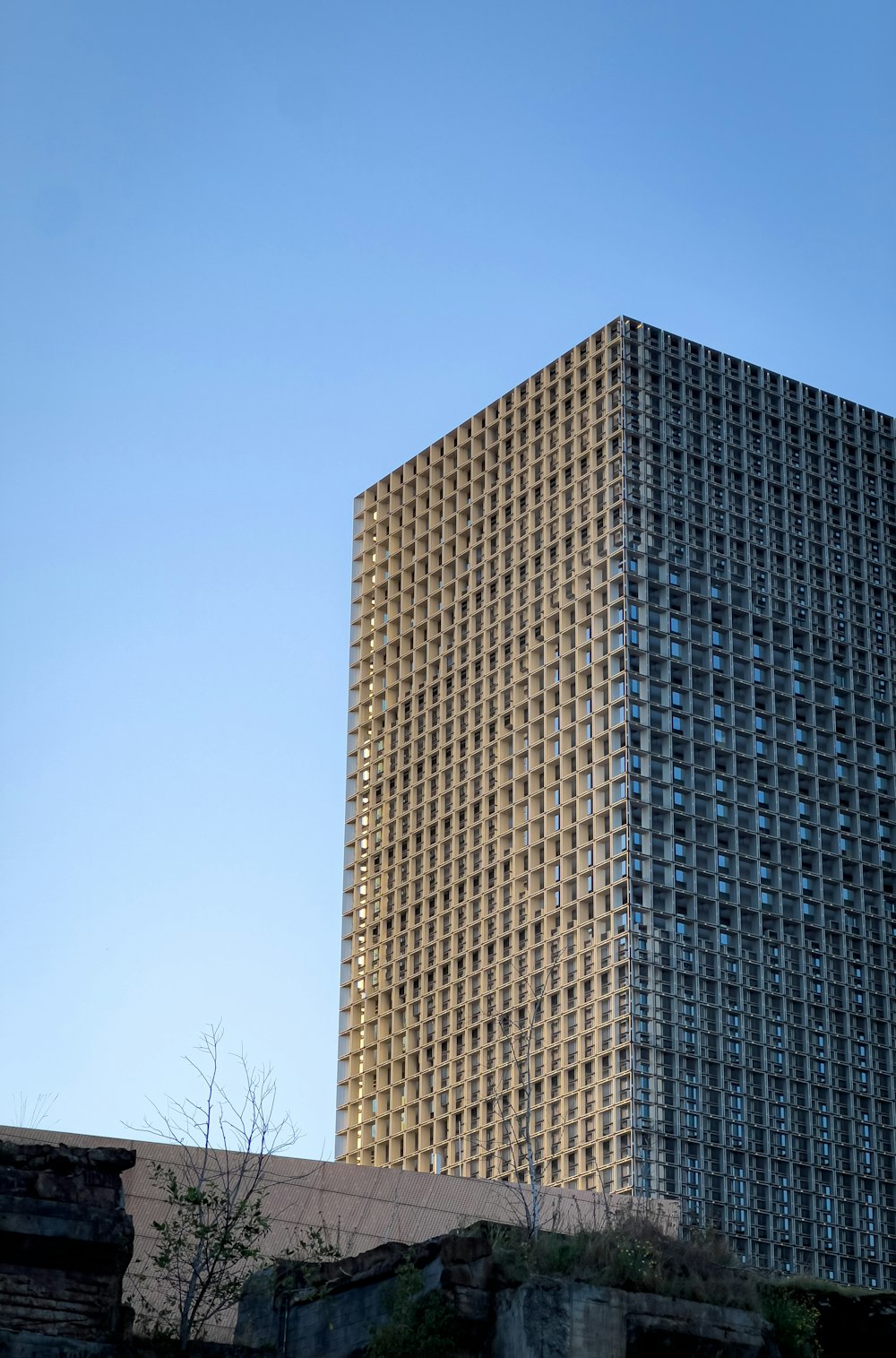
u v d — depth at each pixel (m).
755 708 176.75
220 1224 82.75
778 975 169.50
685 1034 163.25
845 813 178.50
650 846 167.25
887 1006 174.00
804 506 186.00
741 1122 162.75
